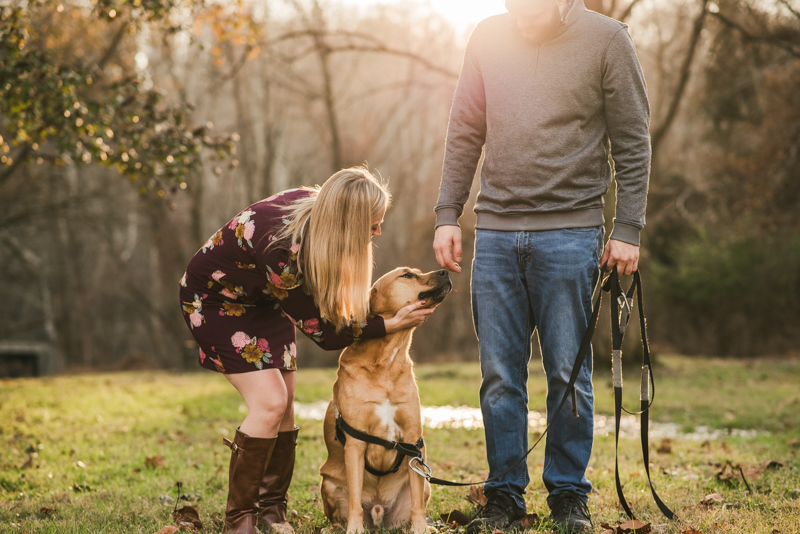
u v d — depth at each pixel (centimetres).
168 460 465
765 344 1925
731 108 1667
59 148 772
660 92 1669
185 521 304
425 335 2420
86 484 394
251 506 279
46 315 2855
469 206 1880
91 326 3173
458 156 301
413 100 2569
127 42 1678
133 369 2250
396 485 305
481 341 293
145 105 800
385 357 292
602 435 596
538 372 1234
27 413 714
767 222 1652
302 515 317
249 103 2655
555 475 289
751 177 1648
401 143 2730
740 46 1345
